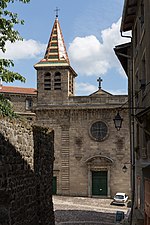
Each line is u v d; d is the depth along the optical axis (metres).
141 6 16.03
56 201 38.91
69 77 46.03
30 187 13.22
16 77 14.19
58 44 47.25
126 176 42.66
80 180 43.56
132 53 20.31
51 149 17.03
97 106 43.53
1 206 10.38
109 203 38.75
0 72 14.00
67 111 44.44
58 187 43.94
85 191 43.34
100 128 43.78
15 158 11.49
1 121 10.27
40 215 14.53
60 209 33.31
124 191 42.41
